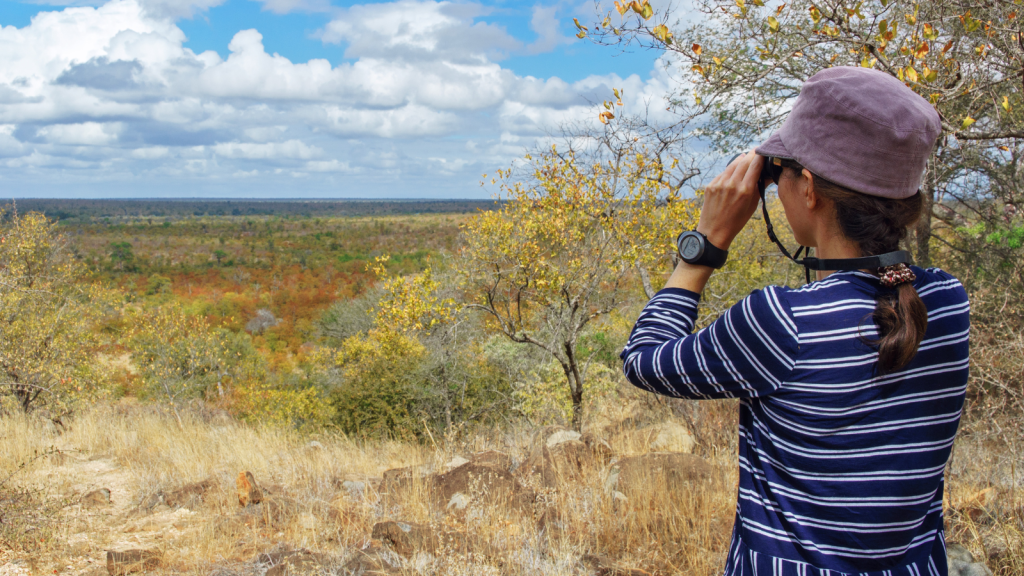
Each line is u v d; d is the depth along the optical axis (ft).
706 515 11.00
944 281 2.99
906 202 2.84
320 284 205.87
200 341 69.87
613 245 25.76
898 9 10.85
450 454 19.99
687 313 3.34
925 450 2.76
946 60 9.91
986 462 11.82
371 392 37.40
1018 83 10.56
